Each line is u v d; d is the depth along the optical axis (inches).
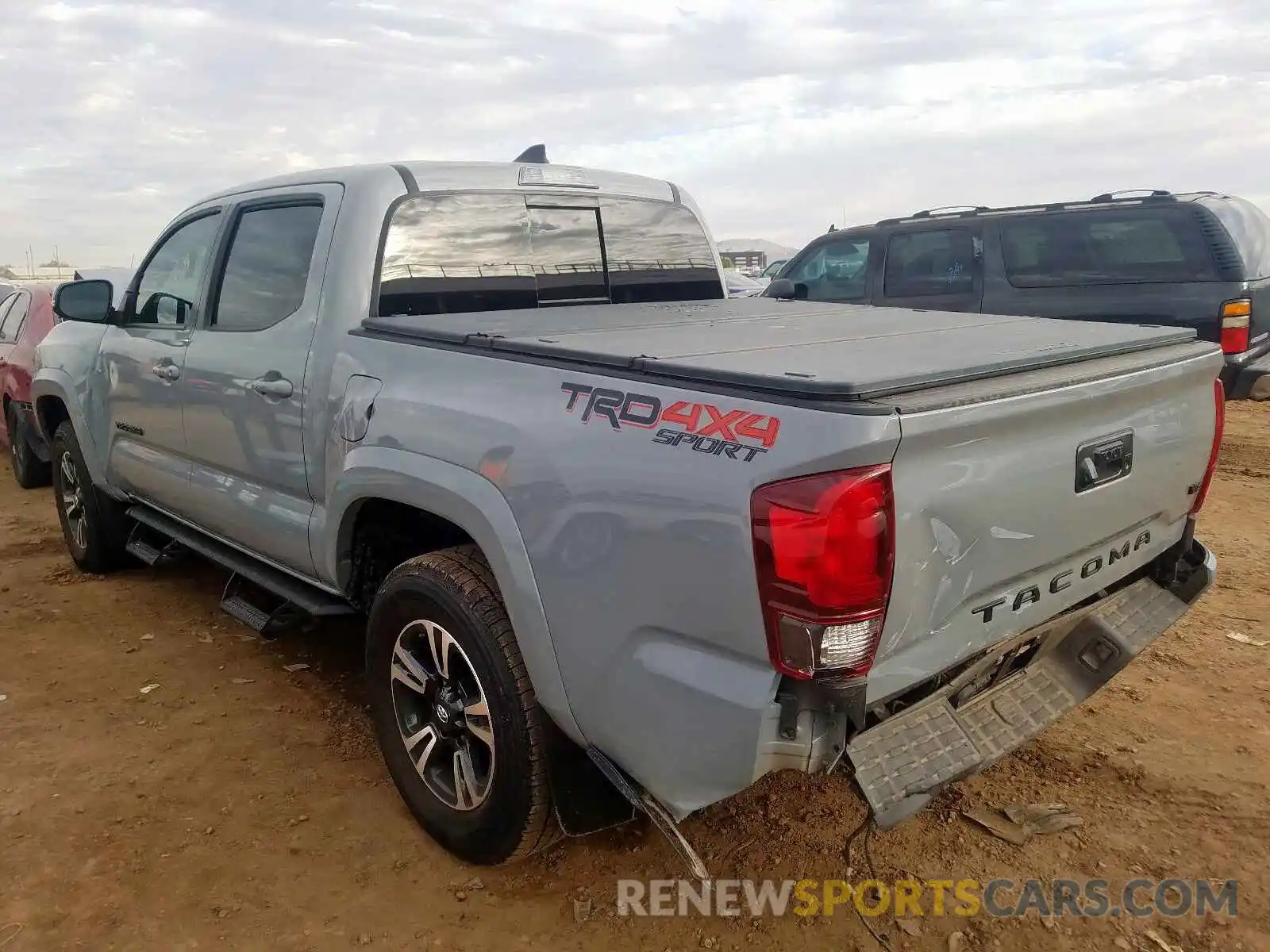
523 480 93.0
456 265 136.3
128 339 173.5
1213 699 145.3
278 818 119.3
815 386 74.3
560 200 150.9
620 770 91.0
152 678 158.7
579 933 99.3
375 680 118.3
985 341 102.1
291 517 132.4
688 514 78.7
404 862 111.0
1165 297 289.3
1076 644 106.4
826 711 76.5
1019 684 102.2
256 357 136.2
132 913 101.8
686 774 82.5
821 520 71.0
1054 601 94.0
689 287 173.0
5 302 341.7
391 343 116.2
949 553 79.0
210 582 206.2
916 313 139.6
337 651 170.7
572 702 91.7
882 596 73.5
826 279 359.6
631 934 99.1
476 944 97.9
